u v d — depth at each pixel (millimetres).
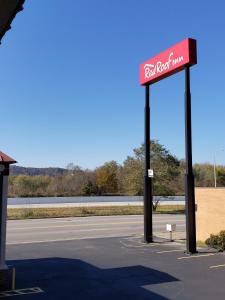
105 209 44875
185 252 15914
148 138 19438
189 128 16250
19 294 10203
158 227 27938
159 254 15719
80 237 21906
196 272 12508
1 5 5887
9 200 53375
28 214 36062
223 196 17828
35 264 14016
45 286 11000
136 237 21344
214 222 18141
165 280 11547
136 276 12094
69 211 41156
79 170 83312
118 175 74312
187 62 16422
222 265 13484
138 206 50781
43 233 23688
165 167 45938
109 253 16125
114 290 10562
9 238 21328
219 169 87125
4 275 10742
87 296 10016
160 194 46656
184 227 27562
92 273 12555
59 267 13484
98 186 74312
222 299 9680
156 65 18625
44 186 76812
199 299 9680
